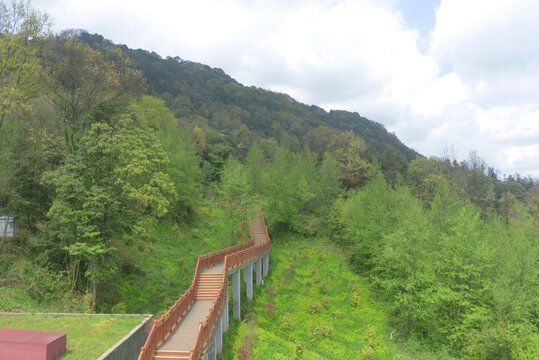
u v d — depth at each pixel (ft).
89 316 49.75
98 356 37.70
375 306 97.81
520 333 68.49
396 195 125.08
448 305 83.71
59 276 58.70
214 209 134.82
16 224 67.05
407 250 90.58
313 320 86.53
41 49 73.51
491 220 115.34
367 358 70.69
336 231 144.15
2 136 67.36
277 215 139.44
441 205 107.65
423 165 213.46
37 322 45.85
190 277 89.45
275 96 524.93
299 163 169.48
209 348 46.83
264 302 91.50
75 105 80.02
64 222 57.72
